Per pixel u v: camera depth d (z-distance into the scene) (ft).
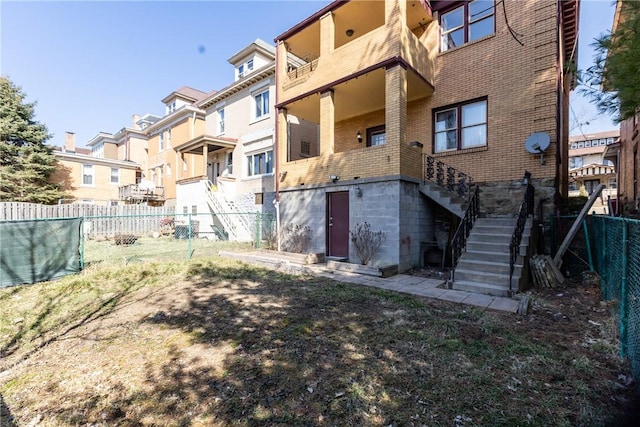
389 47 26.27
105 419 8.11
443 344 11.73
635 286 9.91
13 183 65.05
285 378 9.69
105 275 24.26
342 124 39.50
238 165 55.31
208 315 15.74
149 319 15.44
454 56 29.86
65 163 77.36
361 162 28.12
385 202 26.30
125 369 10.65
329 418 7.82
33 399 9.10
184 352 11.75
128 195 74.18
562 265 23.41
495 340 12.05
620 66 11.55
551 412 7.79
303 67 33.96
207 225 53.57
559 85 25.46
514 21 26.40
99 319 15.67
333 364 10.48
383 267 24.22
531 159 25.48
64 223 25.05
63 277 24.38
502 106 26.96
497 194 27.02
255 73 49.88
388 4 26.53
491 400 8.32
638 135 32.50
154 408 8.48
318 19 32.81
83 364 11.11
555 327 13.39
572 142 109.50
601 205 54.90
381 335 12.73
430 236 30.19
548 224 24.50
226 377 9.87
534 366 9.99
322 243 31.58
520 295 17.85
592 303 16.61
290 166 35.19
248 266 28.66
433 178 30.37
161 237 59.41
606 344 11.28
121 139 98.94
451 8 30.45
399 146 25.62
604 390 8.67
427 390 8.86
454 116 30.30
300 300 17.84
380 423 7.58
